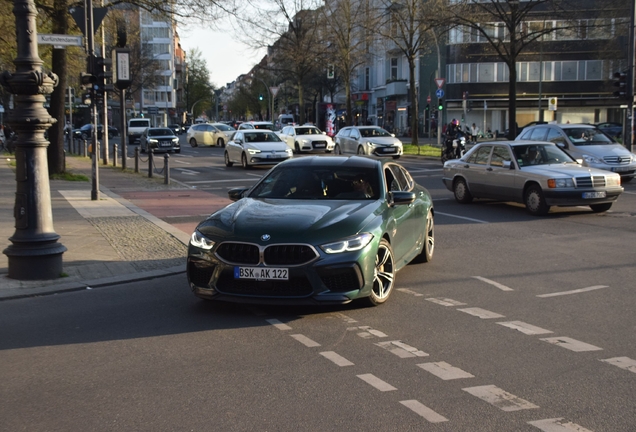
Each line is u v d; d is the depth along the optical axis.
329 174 8.18
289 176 8.27
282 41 49.41
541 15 34.09
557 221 13.62
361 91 81.69
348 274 6.55
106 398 4.72
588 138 20.41
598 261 9.59
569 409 4.41
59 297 7.86
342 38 46.09
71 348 5.91
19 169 8.48
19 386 4.99
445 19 32.84
